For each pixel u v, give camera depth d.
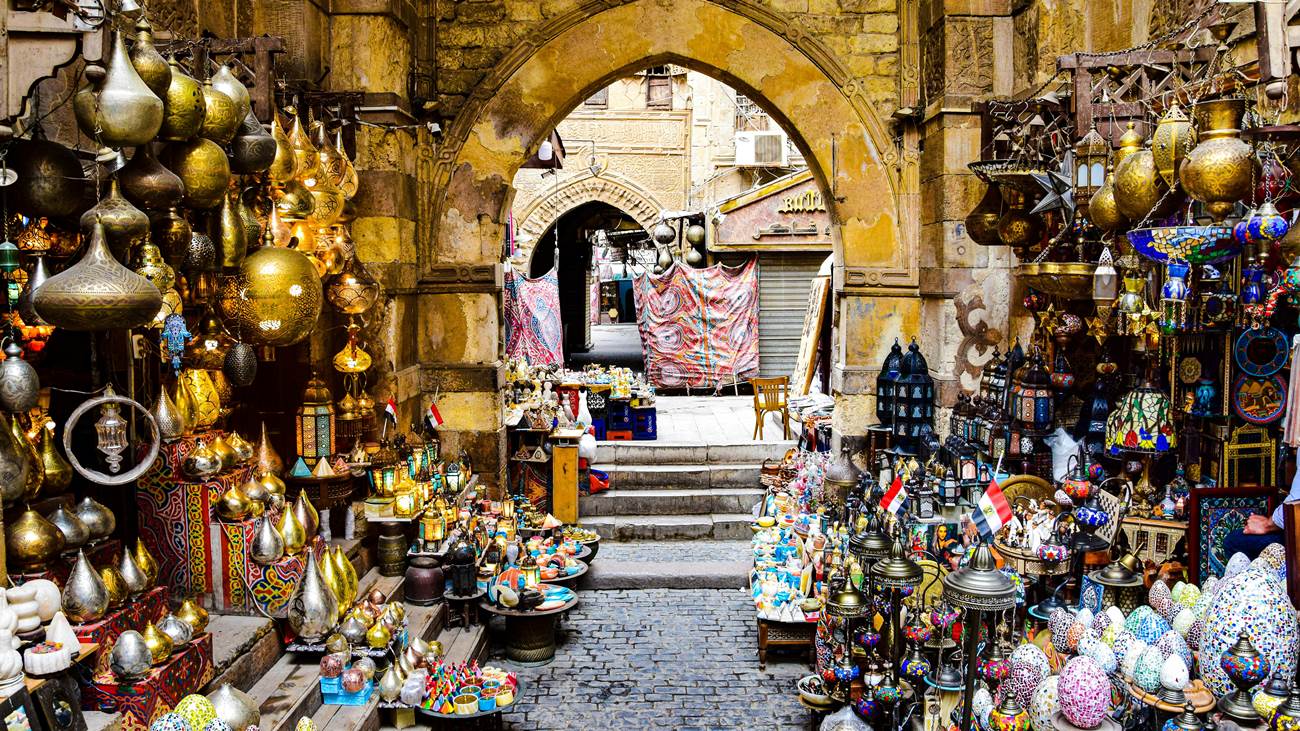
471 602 6.39
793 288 15.90
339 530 6.26
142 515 4.86
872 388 8.05
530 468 9.14
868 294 8.02
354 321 6.33
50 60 3.07
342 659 4.73
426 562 6.27
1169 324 4.13
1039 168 5.40
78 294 2.96
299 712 4.40
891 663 4.81
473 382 8.04
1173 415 5.10
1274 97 3.52
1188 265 3.94
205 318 4.71
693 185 18.92
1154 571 4.66
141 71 3.40
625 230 23.48
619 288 34.09
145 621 3.82
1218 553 4.49
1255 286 4.02
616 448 10.32
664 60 8.12
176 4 5.32
